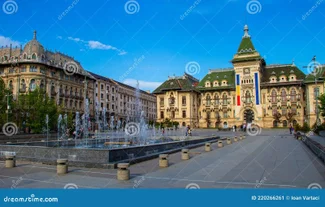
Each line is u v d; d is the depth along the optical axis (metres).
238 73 94.62
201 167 16.14
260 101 91.69
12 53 76.56
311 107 83.94
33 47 73.25
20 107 56.09
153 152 20.64
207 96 102.19
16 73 71.19
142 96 136.25
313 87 84.19
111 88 109.12
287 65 95.88
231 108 98.25
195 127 104.50
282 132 69.25
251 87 92.56
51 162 17.69
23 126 57.62
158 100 106.81
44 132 54.19
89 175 13.92
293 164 16.95
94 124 94.00
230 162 18.09
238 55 95.25
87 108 88.31
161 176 13.59
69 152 17.19
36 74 70.81
